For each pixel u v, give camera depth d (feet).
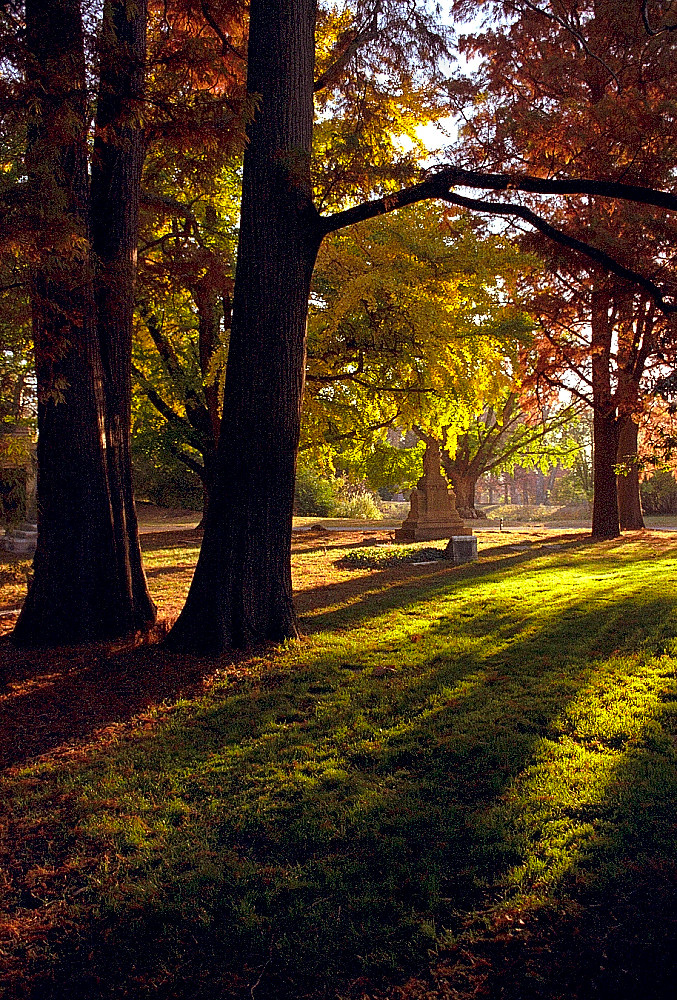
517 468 234.79
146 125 21.43
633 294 28.14
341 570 49.70
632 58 28.35
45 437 27.37
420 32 29.19
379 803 13.56
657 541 60.85
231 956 10.16
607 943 9.66
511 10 36.47
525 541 69.26
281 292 24.95
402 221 41.78
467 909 10.61
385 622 28.89
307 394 53.26
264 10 25.07
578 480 158.40
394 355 50.78
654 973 9.14
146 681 21.90
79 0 19.67
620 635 23.50
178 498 122.52
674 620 24.38
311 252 25.85
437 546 60.49
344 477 145.59
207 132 20.27
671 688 17.87
